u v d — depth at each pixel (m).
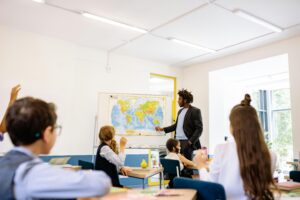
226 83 6.26
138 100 4.81
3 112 4.02
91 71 4.99
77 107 4.76
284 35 4.27
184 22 3.86
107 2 3.32
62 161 2.80
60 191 0.77
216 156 1.66
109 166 2.94
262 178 1.44
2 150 3.87
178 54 5.35
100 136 3.13
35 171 0.79
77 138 4.70
